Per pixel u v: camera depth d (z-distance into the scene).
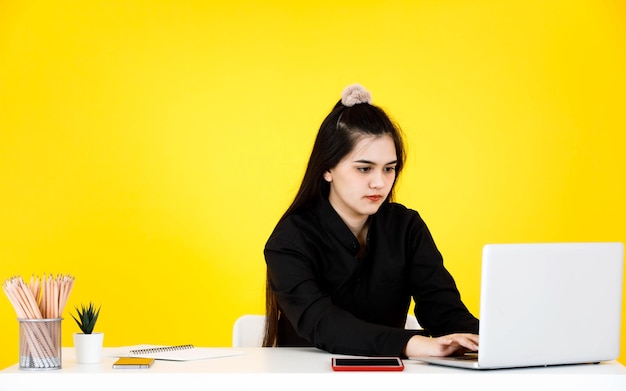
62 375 1.86
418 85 4.99
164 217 4.96
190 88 4.96
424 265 2.49
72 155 4.94
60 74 4.93
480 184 5.00
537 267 1.88
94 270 4.94
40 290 1.96
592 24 4.97
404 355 2.10
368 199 2.31
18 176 4.92
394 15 4.98
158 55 4.96
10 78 4.91
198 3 4.96
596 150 4.98
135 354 2.16
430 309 2.49
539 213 4.99
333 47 4.98
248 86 4.98
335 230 2.40
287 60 4.98
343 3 4.98
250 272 4.96
